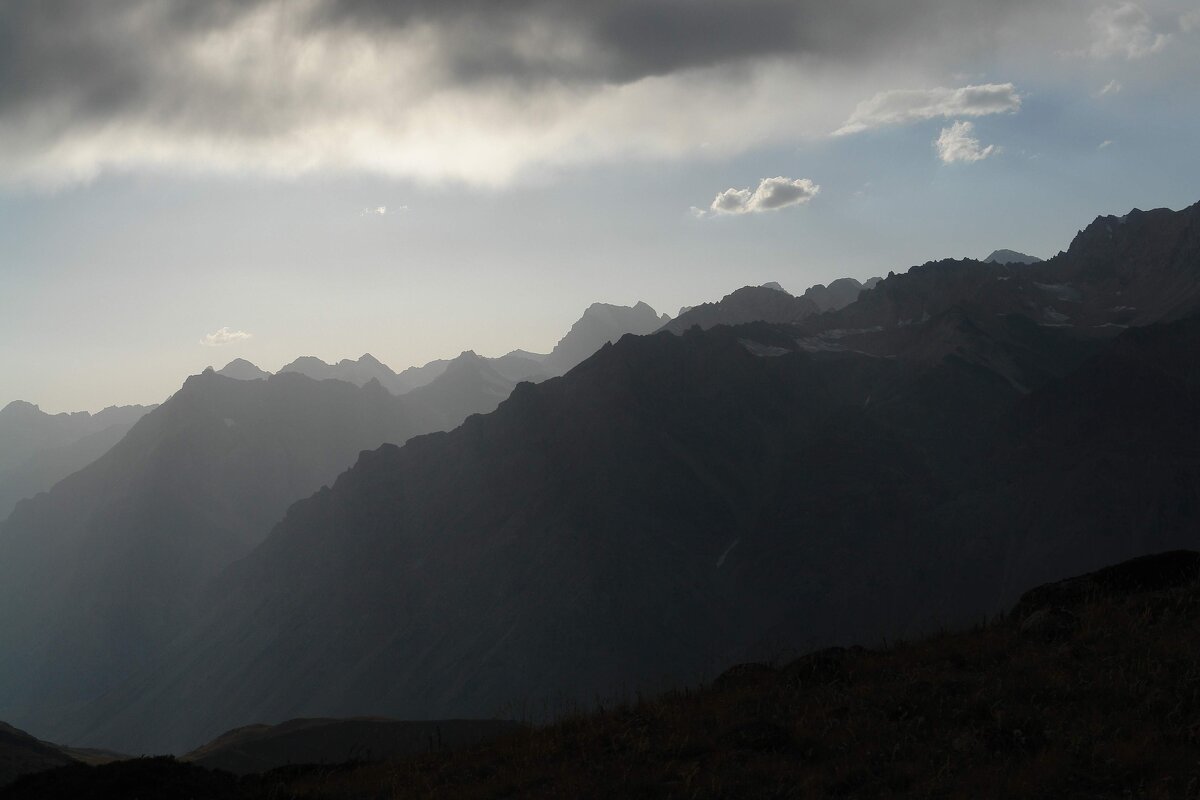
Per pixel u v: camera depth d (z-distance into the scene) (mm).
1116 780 12703
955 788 12906
